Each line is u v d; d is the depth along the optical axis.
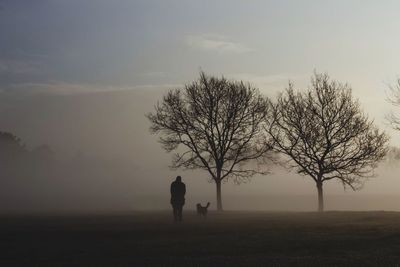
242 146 59.88
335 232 28.39
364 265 18.64
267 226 32.75
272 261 19.75
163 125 61.16
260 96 60.66
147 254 22.53
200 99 60.34
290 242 24.81
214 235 28.61
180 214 37.81
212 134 59.94
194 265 19.23
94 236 29.14
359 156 54.91
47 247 25.28
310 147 55.94
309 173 56.47
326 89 56.69
